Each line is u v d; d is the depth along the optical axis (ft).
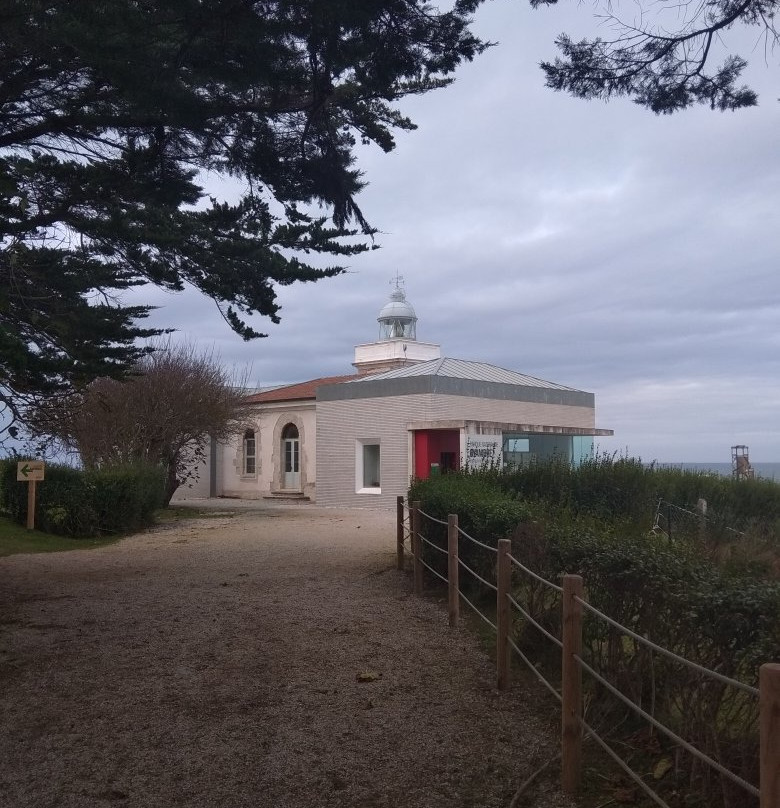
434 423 77.25
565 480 45.98
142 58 26.12
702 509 47.88
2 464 65.51
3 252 29.91
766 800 8.91
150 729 18.93
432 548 35.50
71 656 25.05
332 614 30.37
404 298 132.46
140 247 31.48
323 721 19.35
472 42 27.58
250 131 31.76
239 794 15.71
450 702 20.52
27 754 17.56
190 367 81.82
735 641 12.81
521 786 15.67
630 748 16.25
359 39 27.02
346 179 32.91
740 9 25.62
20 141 31.14
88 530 61.98
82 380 32.07
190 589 36.17
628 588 16.40
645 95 27.91
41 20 25.31
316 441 88.89
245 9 25.29
